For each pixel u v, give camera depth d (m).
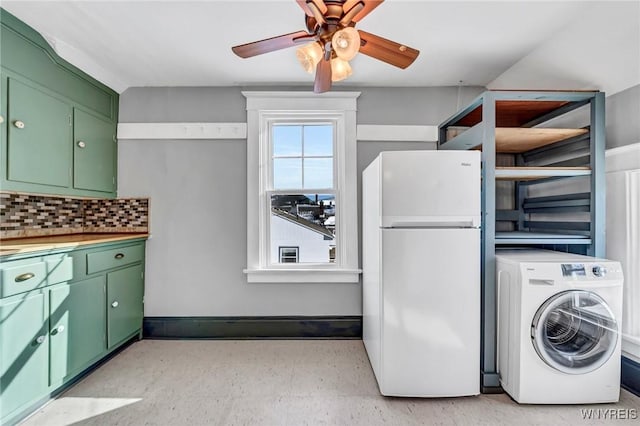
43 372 1.72
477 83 2.76
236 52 1.60
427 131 2.79
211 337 2.75
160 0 1.72
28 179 1.91
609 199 1.97
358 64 2.42
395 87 2.80
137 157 2.78
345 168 2.76
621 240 1.90
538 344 1.72
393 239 1.83
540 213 2.49
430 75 2.61
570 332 1.79
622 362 1.88
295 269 2.76
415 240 1.82
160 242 2.77
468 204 1.84
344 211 2.76
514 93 1.96
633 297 1.84
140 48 2.20
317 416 1.71
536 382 1.75
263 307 2.77
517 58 2.37
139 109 2.78
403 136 2.79
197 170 2.78
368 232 2.30
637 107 1.78
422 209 1.83
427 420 1.67
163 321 2.75
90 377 2.10
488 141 1.95
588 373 1.73
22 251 1.59
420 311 1.82
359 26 1.97
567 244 2.23
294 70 2.53
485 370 1.91
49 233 2.47
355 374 2.14
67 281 1.88
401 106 2.80
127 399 1.86
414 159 1.83
